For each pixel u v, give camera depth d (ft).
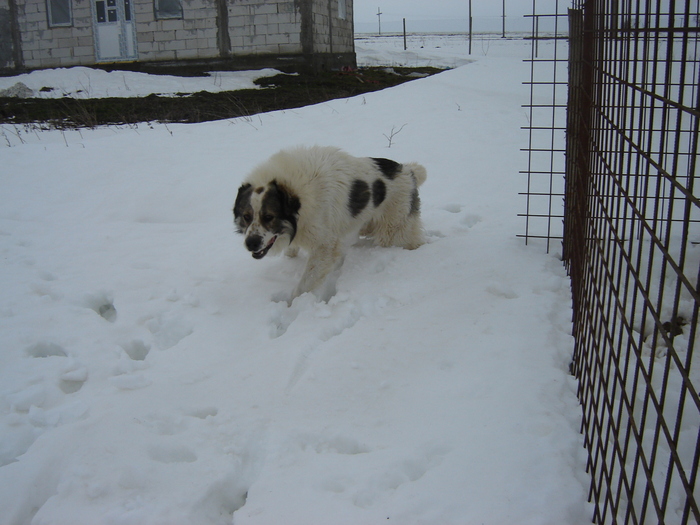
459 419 10.18
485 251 16.97
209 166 26.61
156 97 55.42
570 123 15.47
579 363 11.27
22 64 75.46
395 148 28.55
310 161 15.62
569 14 15.37
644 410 6.53
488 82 43.73
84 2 71.00
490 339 12.53
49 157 28.22
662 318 13.34
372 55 93.61
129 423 10.40
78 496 8.90
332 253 15.88
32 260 17.70
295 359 12.28
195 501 8.77
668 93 5.95
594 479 8.34
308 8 65.10
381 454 9.53
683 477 5.35
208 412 10.97
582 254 12.12
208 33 68.49
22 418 10.73
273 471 9.31
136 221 21.93
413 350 12.41
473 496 8.47
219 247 18.60
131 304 14.92
